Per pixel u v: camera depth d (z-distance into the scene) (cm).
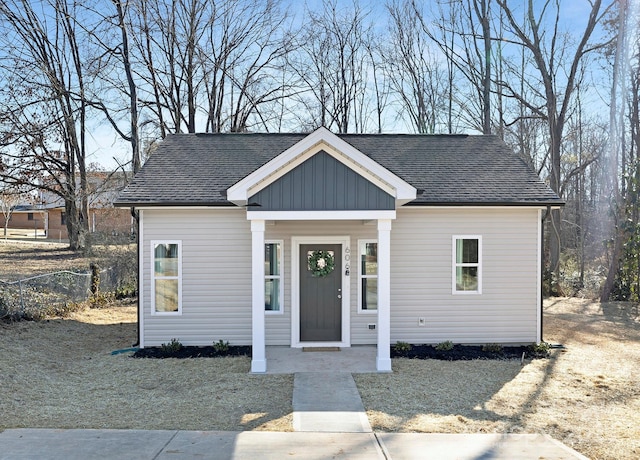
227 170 1252
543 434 656
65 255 2655
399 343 1120
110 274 1872
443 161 1309
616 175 2017
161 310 1148
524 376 934
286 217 932
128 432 642
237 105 2738
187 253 1141
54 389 834
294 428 664
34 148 2395
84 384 874
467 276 1170
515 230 1167
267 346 1152
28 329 1202
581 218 2708
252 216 934
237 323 1151
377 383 879
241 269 1148
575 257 2873
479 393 832
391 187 939
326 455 577
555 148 2203
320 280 1162
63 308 1460
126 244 2572
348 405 762
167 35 2470
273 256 1165
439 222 1159
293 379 901
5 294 1321
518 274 1169
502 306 1168
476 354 1093
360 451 590
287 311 1158
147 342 1140
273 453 580
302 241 1153
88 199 2938
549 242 2520
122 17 2322
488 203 1121
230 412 727
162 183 1177
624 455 595
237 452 582
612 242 1934
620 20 1938
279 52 2794
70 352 1091
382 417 712
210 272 1145
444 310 1162
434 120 3050
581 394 831
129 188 1147
